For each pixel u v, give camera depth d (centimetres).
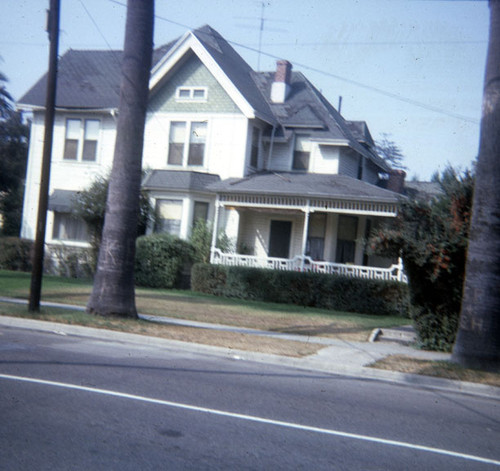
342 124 2941
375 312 2114
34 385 809
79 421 657
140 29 1490
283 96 2916
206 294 2317
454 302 1405
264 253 2653
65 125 2852
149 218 2567
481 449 679
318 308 2159
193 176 2578
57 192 2811
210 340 1331
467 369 1142
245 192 2364
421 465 600
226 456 577
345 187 2383
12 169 4116
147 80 1511
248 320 1706
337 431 704
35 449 559
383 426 749
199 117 2677
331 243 2564
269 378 1024
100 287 1511
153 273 2422
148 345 1289
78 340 1276
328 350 1315
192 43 2642
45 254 2753
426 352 1380
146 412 716
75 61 3098
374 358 1248
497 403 988
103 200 2548
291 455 596
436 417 830
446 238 1357
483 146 1159
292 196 2341
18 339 1214
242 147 2611
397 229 1429
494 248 1145
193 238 2509
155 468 530
